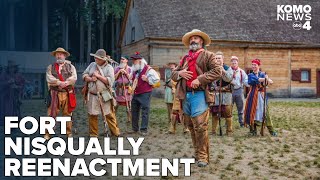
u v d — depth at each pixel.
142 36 33.19
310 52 34.06
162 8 33.78
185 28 32.59
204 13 34.09
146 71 11.29
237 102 12.95
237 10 35.06
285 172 6.97
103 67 10.43
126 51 38.41
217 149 9.02
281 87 33.72
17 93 13.26
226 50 32.94
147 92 11.30
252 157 8.21
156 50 31.53
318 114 18.33
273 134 11.20
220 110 11.12
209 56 7.19
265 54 33.44
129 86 13.30
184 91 7.30
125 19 38.66
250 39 33.12
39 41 43.75
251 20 34.62
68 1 42.72
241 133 11.65
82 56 42.53
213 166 7.32
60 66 10.09
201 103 7.20
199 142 7.29
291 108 21.86
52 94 9.99
